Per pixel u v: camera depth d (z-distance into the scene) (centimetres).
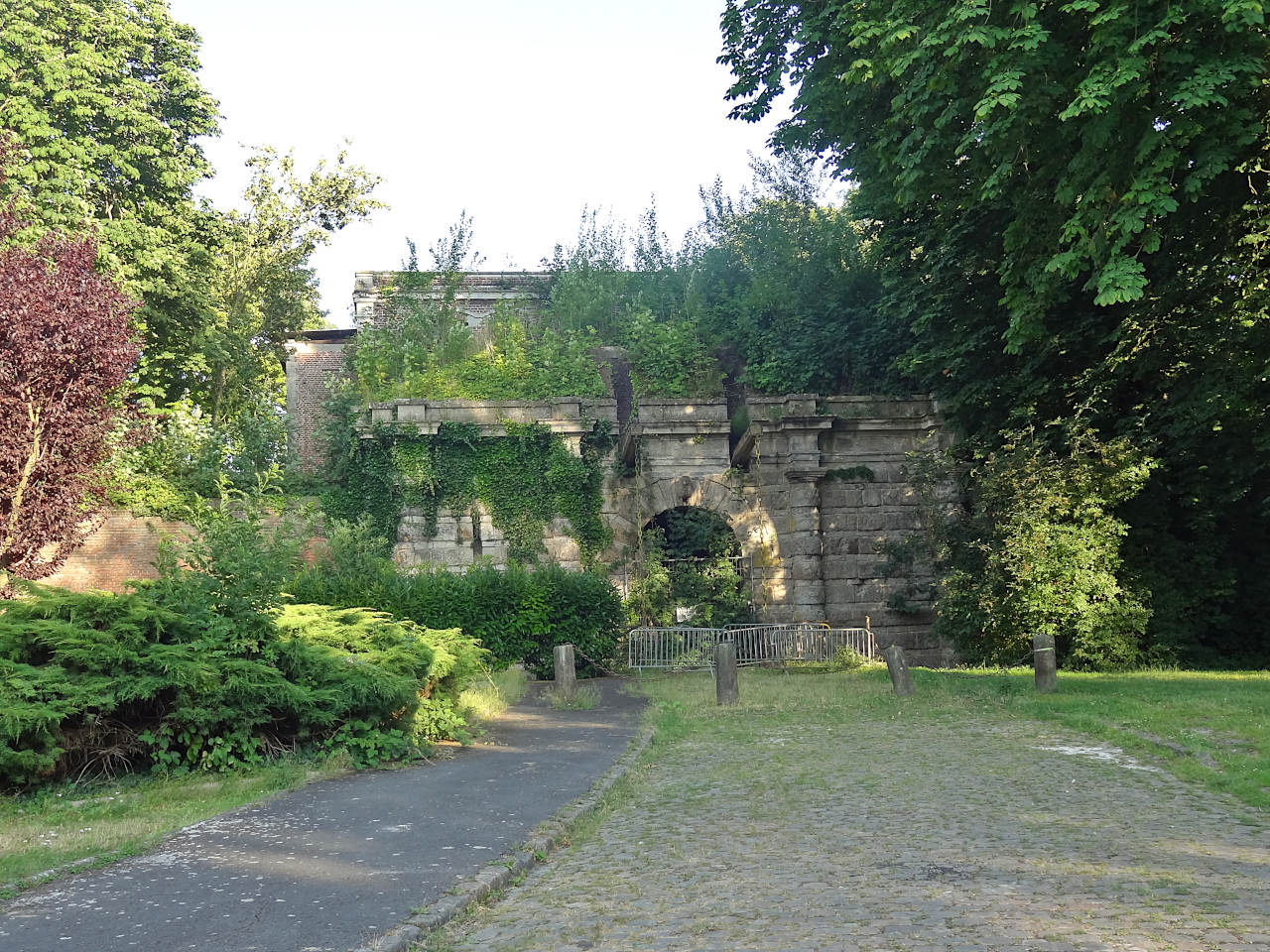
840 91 1989
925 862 684
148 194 2905
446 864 697
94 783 988
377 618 1448
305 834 788
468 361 2856
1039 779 964
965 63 1574
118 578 2295
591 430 2750
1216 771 950
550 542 2695
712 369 2909
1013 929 537
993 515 2122
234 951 525
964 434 2430
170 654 1030
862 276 2972
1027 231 1667
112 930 560
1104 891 604
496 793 948
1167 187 1384
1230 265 1827
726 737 1301
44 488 1709
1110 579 1958
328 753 1102
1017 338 1711
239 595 1148
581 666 2250
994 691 1608
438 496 2678
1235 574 2223
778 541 2728
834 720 1413
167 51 3020
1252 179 1666
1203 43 1377
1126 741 1135
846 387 2919
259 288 4156
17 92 2581
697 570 2697
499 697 1680
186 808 886
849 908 586
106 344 1744
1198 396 1908
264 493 2588
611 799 928
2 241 1914
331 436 2848
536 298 3453
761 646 2417
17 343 1653
